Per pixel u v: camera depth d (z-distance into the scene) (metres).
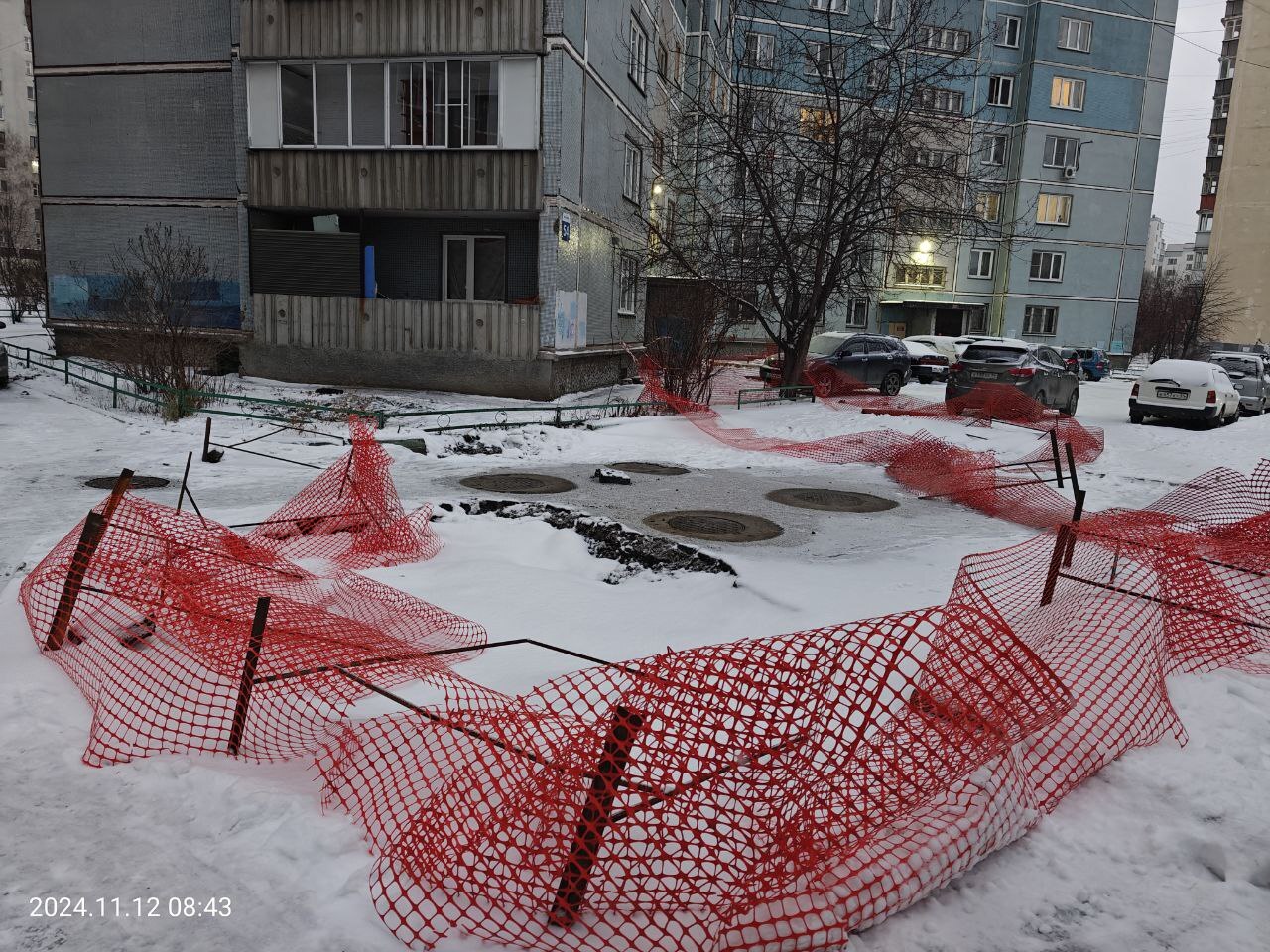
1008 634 2.94
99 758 2.83
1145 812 2.72
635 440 12.45
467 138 16.56
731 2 18.34
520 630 4.28
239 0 16.50
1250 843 2.54
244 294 17.83
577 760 2.31
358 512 6.09
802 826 2.25
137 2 17.69
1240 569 4.78
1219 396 15.90
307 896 2.21
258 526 6.03
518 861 2.27
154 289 15.59
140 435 11.05
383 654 3.53
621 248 20.17
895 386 20.80
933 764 2.53
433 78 16.44
